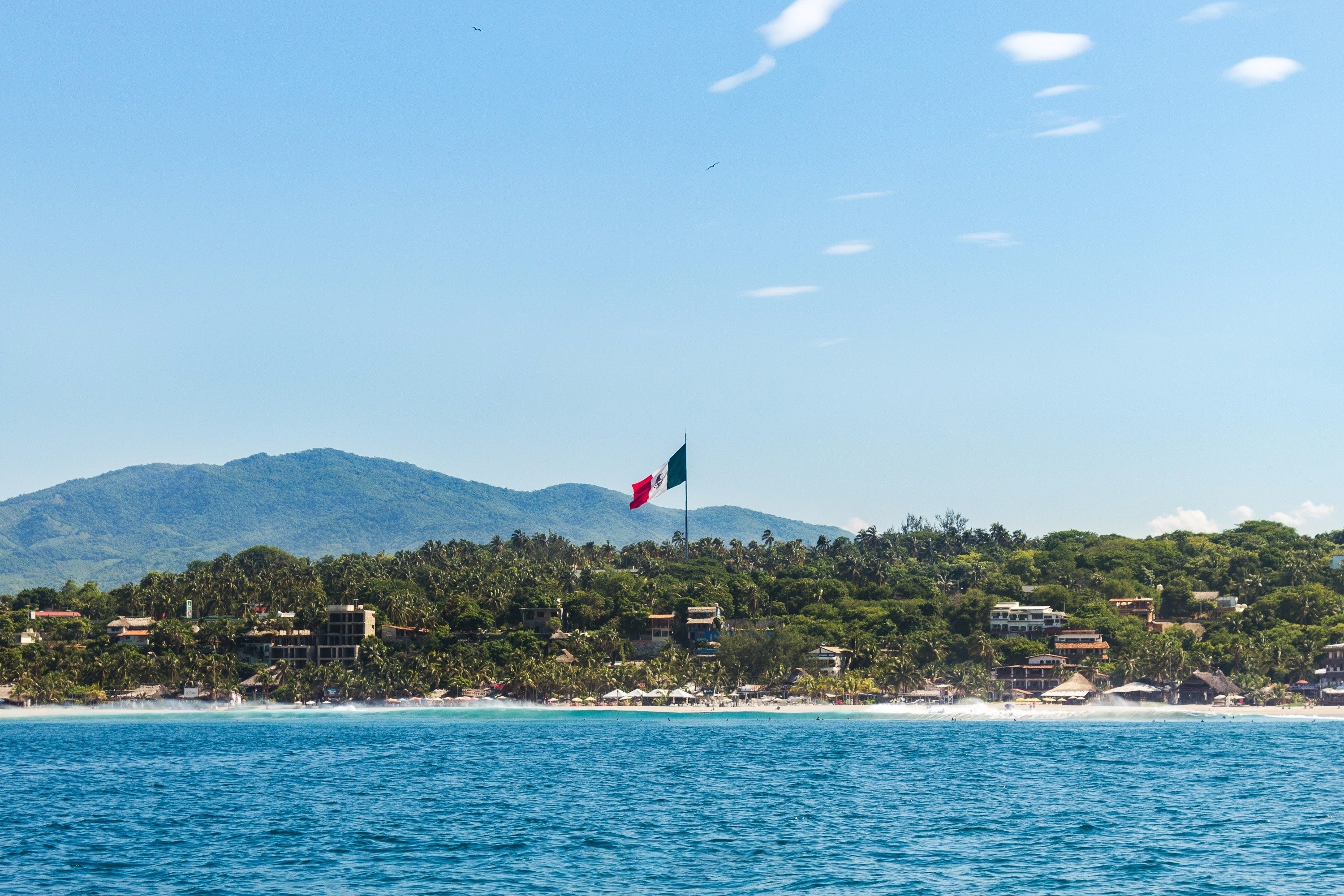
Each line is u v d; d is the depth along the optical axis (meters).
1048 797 154.25
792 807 145.88
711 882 102.75
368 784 172.88
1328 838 120.94
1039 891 98.44
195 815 141.62
